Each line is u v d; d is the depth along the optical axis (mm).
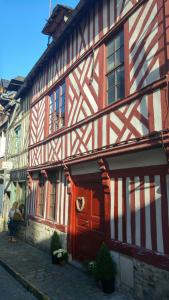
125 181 5609
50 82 9938
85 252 7098
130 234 5336
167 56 4711
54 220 8781
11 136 14914
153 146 4711
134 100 5422
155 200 4824
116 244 5621
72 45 8375
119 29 6203
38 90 11180
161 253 4586
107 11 6672
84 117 7344
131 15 5746
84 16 7676
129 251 5242
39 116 10883
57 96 9477
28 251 9328
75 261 7453
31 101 12016
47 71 10328
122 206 5625
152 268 4703
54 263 7676
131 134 5438
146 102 5086
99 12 6992
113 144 5828
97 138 6605
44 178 9930
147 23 5277
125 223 5496
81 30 7863
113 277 5535
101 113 6438
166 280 4418
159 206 4730
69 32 8422
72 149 7859
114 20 6379
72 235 7680
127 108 5617
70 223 7742
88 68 7348
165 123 4609
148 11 5281
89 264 6285
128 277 5238
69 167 7941
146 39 5273
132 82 5539
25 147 12406
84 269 6805
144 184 5102
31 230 10539
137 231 5168
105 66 6668
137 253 5043
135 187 5316
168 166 4559
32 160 11219
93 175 6879
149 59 5148
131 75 5582
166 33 4777
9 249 9672
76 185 7859
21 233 11656
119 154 5586
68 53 8625
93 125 6848
